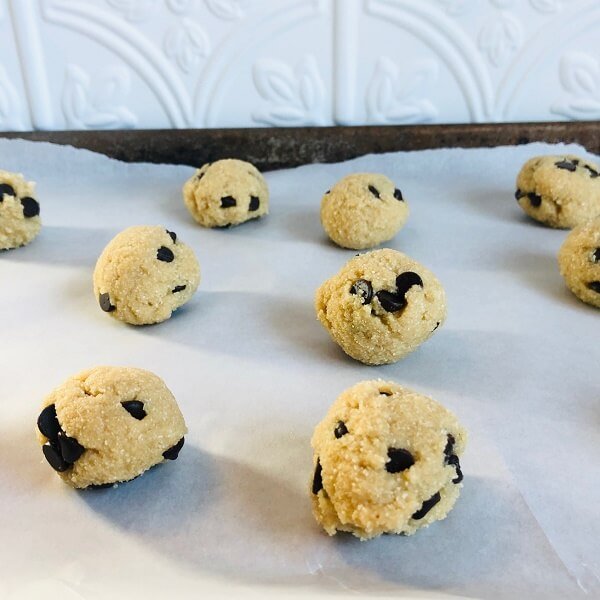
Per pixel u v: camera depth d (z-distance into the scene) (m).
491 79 0.30
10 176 0.25
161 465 0.16
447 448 0.14
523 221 0.27
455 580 0.13
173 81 0.30
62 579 0.13
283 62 0.30
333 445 0.14
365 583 0.13
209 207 0.26
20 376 0.19
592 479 0.15
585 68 0.30
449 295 0.22
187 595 0.12
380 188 0.25
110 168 0.31
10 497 0.15
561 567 0.13
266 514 0.14
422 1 0.29
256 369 0.19
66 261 0.24
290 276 0.23
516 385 0.18
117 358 0.19
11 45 0.30
